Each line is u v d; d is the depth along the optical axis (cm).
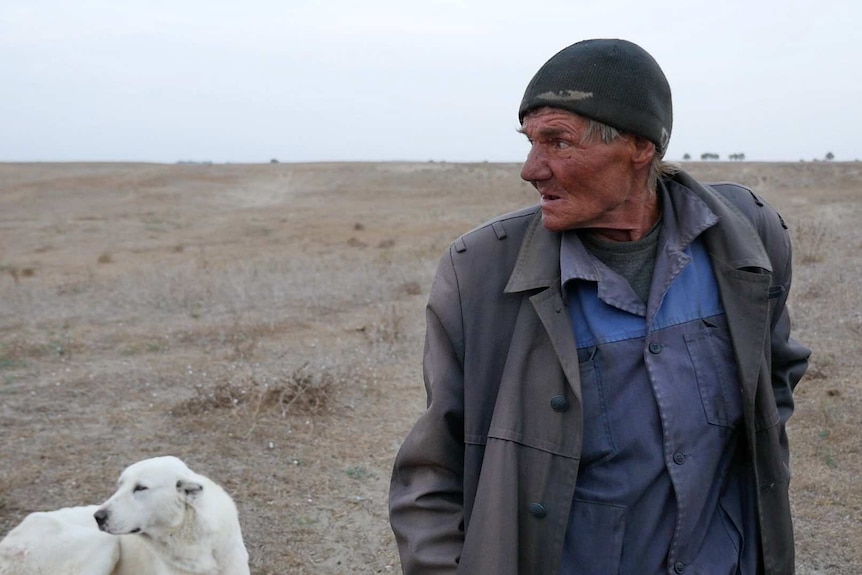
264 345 912
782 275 158
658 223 150
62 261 2267
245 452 593
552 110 138
